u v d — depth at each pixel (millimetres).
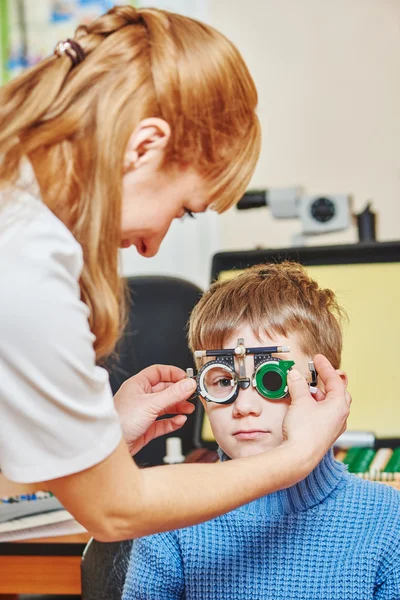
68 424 753
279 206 1986
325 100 2965
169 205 861
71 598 1647
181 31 851
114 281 837
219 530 1060
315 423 898
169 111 812
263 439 1050
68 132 795
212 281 1735
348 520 1035
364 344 1686
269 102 3004
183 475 824
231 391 1068
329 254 1715
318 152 2990
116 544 1113
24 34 3115
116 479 784
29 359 730
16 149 793
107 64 812
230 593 1043
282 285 1121
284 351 1047
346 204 1966
